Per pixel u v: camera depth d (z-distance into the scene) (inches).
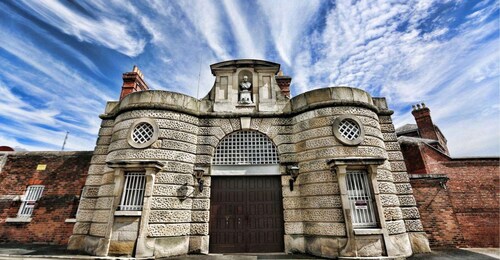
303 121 438.0
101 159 450.6
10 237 462.3
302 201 403.9
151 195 373.1
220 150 453.1
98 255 347.6
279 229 409.1
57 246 431.5
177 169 410.0
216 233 407.5
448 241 411.8
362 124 413.7
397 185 415.5
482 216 436.1
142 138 417.7
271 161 443.8
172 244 370.3
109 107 494.3
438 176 446.0
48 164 521.0
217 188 431.8
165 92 447.8
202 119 467.2
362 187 385.4
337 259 341.7
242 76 506.9
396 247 353.1
